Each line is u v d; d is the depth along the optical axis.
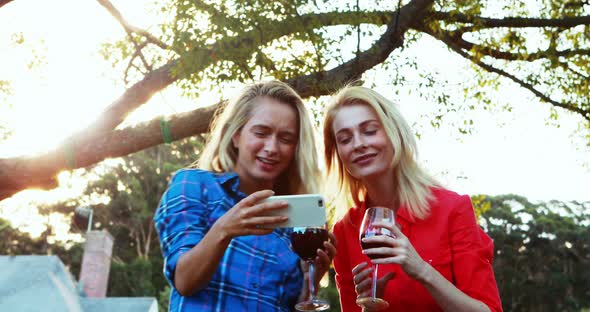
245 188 1.89
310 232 1.73
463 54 8.48
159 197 32.75
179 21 5.54
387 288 2.09
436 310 2.05
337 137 2.29
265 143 1.86
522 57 8.45
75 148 6.49
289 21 5.61
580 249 40.00
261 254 1.70
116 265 25.48
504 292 40.03
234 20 5.44
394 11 6.50
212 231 1.45
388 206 2.32
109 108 6.73
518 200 42.22
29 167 6.49
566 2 8.69
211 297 1.59
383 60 6.61
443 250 2.09
